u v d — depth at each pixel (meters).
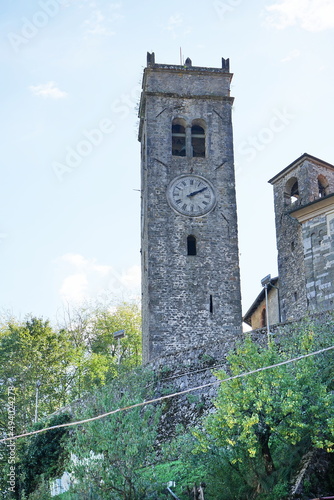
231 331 46.75
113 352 63.41
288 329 32.09
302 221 43.03
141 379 37.56
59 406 53.31
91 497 26.97
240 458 25.53
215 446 26.50
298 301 46.22
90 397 39.69
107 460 27.64
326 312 32.22
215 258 48.47
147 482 27.23
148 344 46.22
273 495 24.28
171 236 48.62
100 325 64.56
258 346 28.92
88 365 56.81
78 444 28.70
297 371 26.30
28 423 47.41
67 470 28.12
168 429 35.19
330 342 27.56
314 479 24.66
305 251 42.38
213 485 26.00
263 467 25.48
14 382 50.59
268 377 25.64
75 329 64.06
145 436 27.94
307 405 25.45
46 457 38.28
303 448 25.69
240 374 25.09
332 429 23.97
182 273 47.78
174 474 28.20
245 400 25.27
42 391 52.34
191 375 36.69
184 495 26.91
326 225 41.72
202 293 47.47
